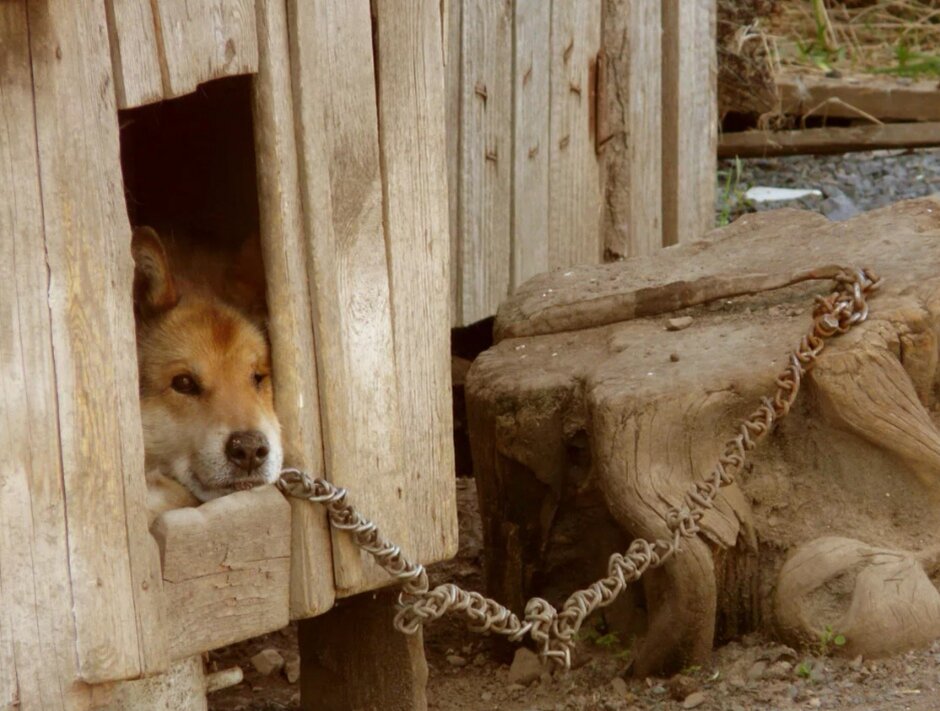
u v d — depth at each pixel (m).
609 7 7.93
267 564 4.24
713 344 5.58
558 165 7.67
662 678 5.29
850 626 5.02
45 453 3.62
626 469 5.16
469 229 7.02
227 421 4.91
